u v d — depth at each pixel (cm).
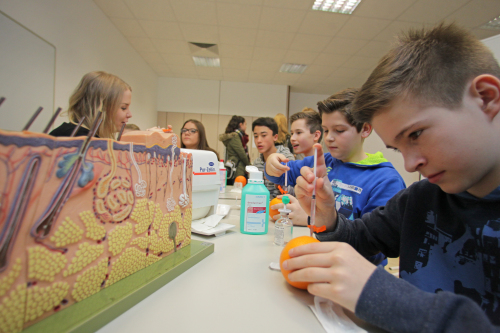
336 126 99
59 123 215
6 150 25
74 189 32
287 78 491
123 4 275
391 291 32
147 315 35
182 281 45
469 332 27
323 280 36
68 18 227
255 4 267
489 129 37
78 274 33
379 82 41
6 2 162
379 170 95
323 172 63
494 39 112
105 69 299
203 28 319
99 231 36
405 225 56
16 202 26
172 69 471
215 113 527
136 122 408
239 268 52
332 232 62
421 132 38
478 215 44
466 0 245
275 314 37
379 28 301
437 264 49
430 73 36
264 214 78
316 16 284
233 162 261
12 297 26
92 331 30
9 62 165
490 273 42
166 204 52
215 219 81
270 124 210
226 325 33
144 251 46
